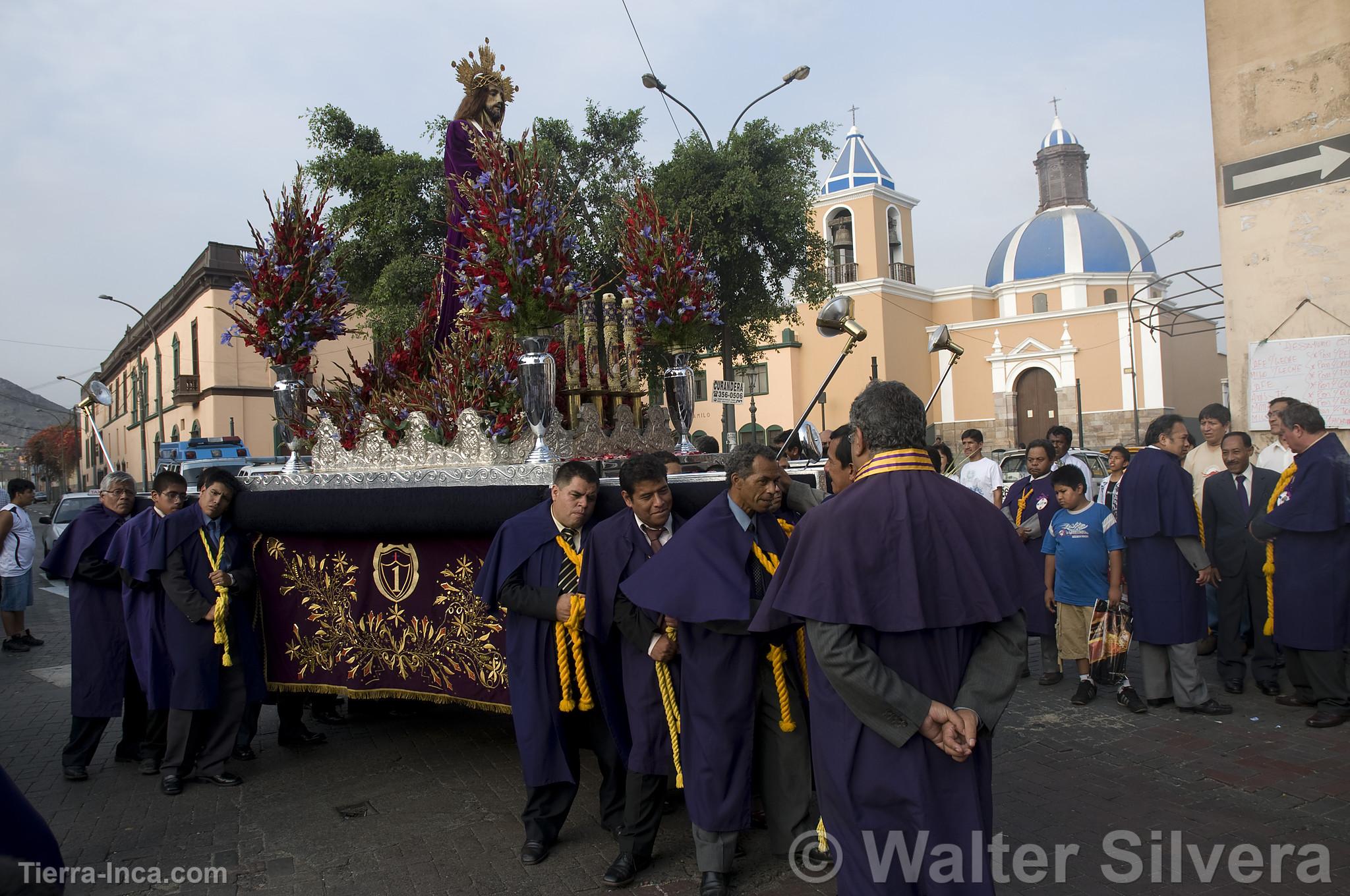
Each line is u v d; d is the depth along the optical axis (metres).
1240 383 7.52
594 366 5.34
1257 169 7.35
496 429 4.70
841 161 37.91
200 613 4.75
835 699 2.44
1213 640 7.71
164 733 5.29
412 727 5.98
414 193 15.04
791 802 3.62
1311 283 7.09
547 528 3.94
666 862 3.90
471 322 5.35
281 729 5.58
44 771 5.37
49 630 10.93
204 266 29.06
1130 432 34.62
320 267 5.66
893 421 2.44
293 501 4.78
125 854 4.07
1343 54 6.86
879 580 2.32
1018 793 4.60
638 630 3.64
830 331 4.41
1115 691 6.62
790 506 3.94
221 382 29.39
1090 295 36.66
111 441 47.25
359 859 3.96
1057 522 6.41
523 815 3.98
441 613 4.53
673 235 5.88
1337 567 5.45
